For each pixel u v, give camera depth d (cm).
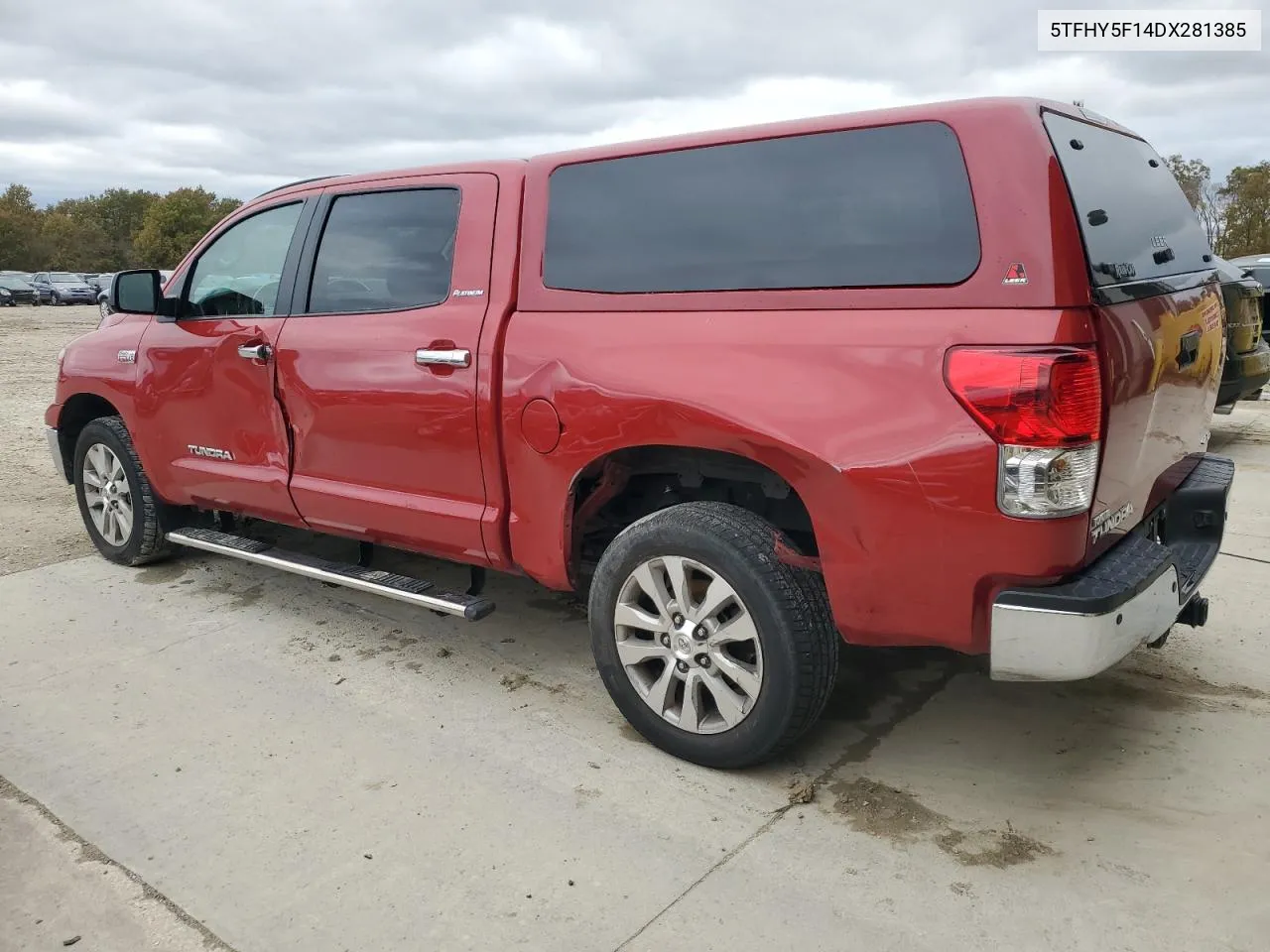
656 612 296
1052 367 213
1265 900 225
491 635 392
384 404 338
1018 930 217
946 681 343
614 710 327
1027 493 218
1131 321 238
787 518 304
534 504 306
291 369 368
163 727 319
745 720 272
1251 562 455
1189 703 321
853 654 368
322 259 368
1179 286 282
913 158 238
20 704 336
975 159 228
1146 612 236
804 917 223
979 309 224
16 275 4131
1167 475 288
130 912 230
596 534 335
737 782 281
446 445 324
